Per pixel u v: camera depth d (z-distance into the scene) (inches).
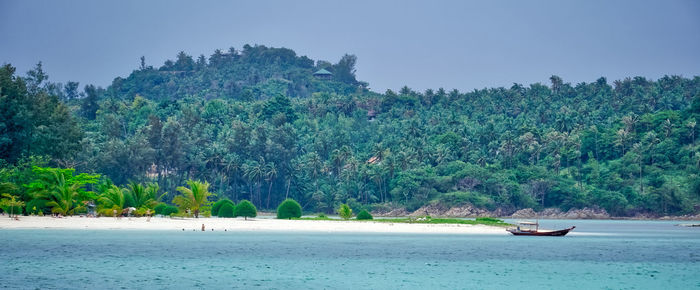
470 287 1999.3
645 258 2844.5
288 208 5526.6
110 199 4822.8
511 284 2066.9
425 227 4766.2
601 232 5260.8
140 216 4955.7
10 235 3277.6
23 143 5905.5
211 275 2126.0
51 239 3112.7
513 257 2792.8
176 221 4623.5
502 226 5211.6
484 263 2556.6
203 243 3132.4
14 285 1863.9
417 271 2303.2
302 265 2402.8
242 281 2023.9
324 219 5521.7
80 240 3107.8
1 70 6087.6
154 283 1951.3
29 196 4603.8
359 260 2573.8
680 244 3740.2
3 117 5851.4
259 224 4618.6
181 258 2524.6
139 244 3006.9
